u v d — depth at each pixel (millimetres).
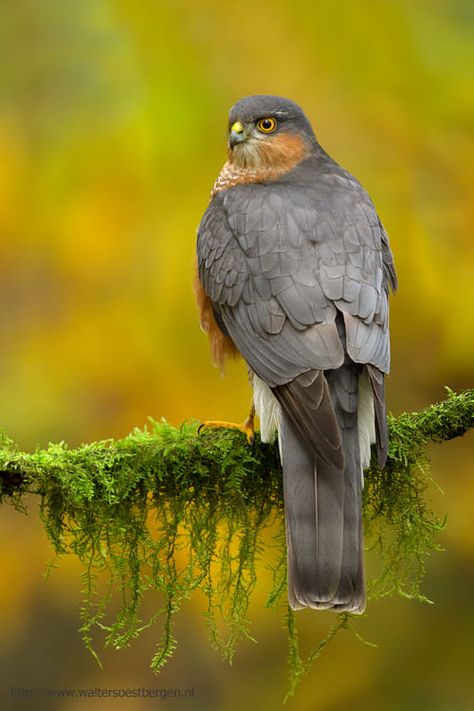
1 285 13008
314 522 8344
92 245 12867
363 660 12750
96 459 8742
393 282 9859
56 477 8594
